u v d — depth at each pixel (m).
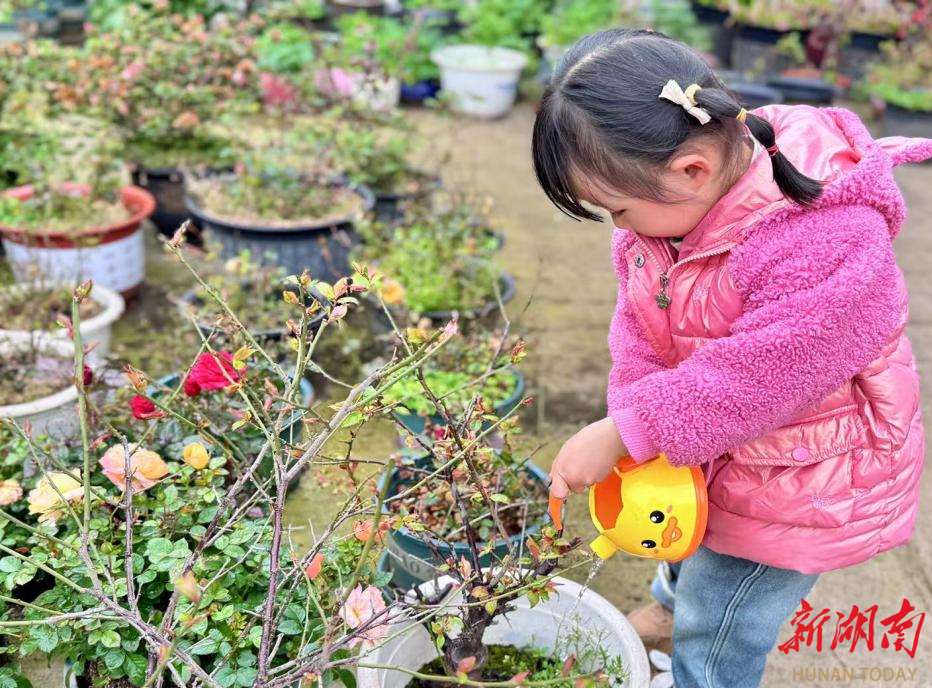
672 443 1.32
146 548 1.55
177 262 3.78
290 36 5.25
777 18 6.72
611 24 6.41
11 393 2.41
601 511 1.55
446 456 1.51
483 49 6.26
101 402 2.09
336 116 3.88
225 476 1.90
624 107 1.23
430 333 1.47
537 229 4.38
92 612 1.32
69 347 2.60
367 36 4.48
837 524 1.49
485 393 2.43
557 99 1.27
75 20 6.73
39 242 3.21
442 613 1.52
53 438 2.00
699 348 1.36
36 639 1.44
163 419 1.85
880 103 5.91
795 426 1.46
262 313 2.92
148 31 4.18
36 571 1.63
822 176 1.35
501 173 5.06
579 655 1.72
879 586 2.33
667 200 1.30
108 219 3.37
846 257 1.28
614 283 3.90
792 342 1.27
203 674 1.24
